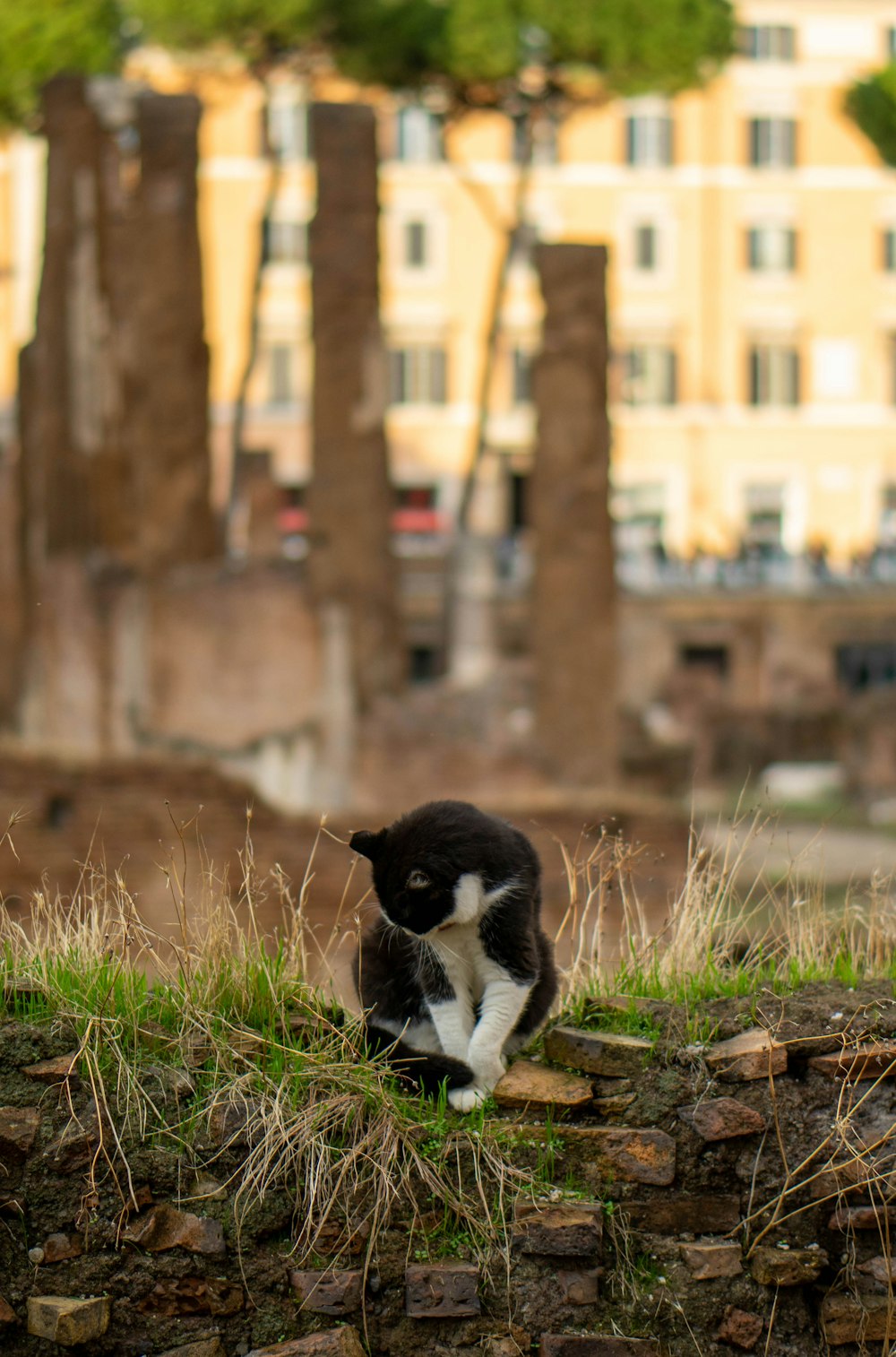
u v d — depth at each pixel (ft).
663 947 15.20
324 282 64.95
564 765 64.80
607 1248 11.93
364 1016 13.05
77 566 63.98
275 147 107.24
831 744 93.81
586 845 21.22
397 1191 11.79
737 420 149.48
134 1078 12.07
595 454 66.03
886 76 111.86
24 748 61.00
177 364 66.74
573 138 146.61
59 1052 12.23
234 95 110.11
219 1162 11.92
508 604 109.19
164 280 66.69
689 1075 12.43
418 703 64.90
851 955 15.07
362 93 105.40
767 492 151.12
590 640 65.36
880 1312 11.84
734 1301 11.76
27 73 90.02
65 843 54.08
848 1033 12.62
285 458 142.00
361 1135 12.14
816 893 15.99
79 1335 11.23
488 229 145.28
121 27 97.71
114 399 71.10
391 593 65.57
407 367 145.38
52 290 68.95
